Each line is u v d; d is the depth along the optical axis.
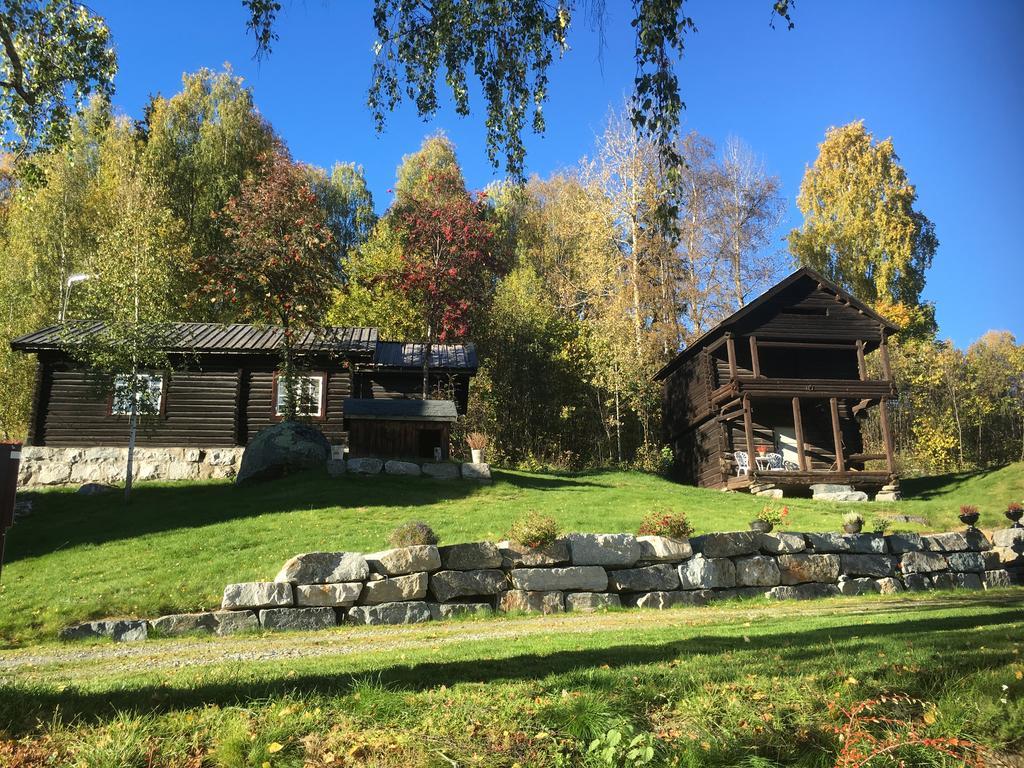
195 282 36.00
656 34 7.61
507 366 39.19
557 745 4.25
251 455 23.97
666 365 37.44
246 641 10.69
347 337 30.44
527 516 14.18
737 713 4.55
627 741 4.21
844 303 32.75
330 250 29.05
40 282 36.84
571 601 13.39
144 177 39.47
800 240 55.38
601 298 41.50
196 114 43.88
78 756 3.92
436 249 34.97
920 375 43.72
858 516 17.14
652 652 6.91
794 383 30.62
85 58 14.00
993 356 46.09
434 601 12.95
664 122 7.80
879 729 4.34
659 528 14.88
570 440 40.00
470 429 36.34
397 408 25.34
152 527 17.88
